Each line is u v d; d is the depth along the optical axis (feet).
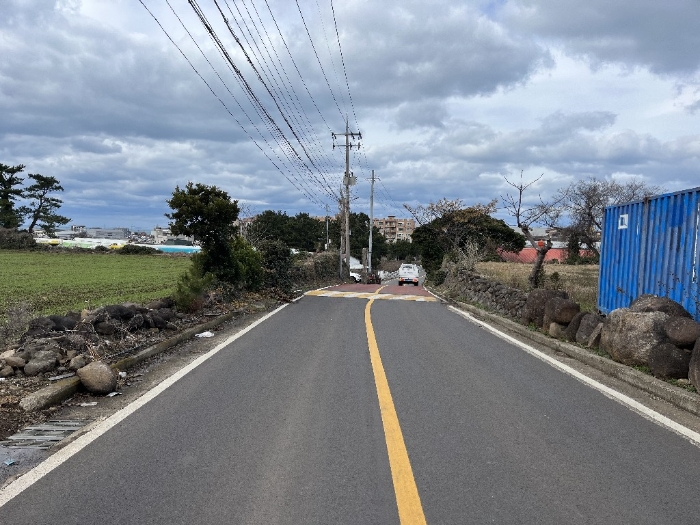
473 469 14.15
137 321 31.78
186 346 31.50
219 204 51.93
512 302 47.16
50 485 12.85
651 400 21.22
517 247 150.92
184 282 43.01
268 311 51.21
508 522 11.41
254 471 13.82
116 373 23.44
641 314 25.48
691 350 22.74
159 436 16.30
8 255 140.67
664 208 29.53
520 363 28.19
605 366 26.25
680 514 11.92
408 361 28.04
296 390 21.77
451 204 122.21
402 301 67.62
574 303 34.40
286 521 11.32
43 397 18.88
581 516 11.74
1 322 35.45
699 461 15.02
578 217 106.83
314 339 34.63
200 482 13.12
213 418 18.08
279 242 69.62
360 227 299.38
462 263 87.51
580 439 16.65
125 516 11.43
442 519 11.49
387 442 15.99
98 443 15.65
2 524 10.99
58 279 80.38
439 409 19.51
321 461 14.52
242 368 25.77
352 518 11.48
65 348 24.26
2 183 199.31
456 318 49.49
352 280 160.66
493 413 19.17
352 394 21.29
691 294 26.50
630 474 14.03
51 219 214.69
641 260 31.94
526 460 14.85
